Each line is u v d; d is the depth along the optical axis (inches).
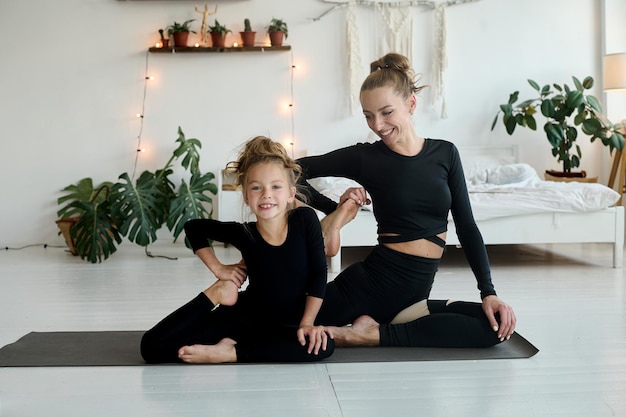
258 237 98.2
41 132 246.7
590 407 81.5
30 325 126.0
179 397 85.8
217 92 247.4
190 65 246.7
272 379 92.2
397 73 101.0
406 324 105.6
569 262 196.5
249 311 100.8
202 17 245.9
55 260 212.2
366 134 248.2
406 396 85.4
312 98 248.4
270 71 247.6
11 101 245.6
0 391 88.4
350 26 245.1
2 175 246.8
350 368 96.4
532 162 252.7
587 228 185.3
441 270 186.1
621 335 115.3
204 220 102.1
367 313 106.3
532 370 95.6
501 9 248.5
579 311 134.2
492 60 249.6
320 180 208.4
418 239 103.7
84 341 112.7
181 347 99.2
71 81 245.9
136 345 110.0
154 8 245.1
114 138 247.4
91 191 246.1
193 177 224.2
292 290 98.8
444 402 83.4
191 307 99.7
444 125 250.8
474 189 194.4
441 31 247.1
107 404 83.7
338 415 79.5
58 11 244.1
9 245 247.4
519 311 134.7
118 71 246.1
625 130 240.7
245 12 246.4
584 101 230.8
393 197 102.8
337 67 247.8
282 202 95.6
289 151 249.3
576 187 188.7
